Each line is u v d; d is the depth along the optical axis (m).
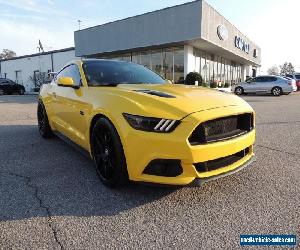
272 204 2.67
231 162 2.92
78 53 25.48
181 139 2.53
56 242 2.11
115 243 2.10
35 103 13.57
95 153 3.24
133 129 2.65
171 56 20.84
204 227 2.30
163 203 2.71
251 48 32.56
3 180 3.29
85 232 2.24
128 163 2.71
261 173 3.46
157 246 2.06
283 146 4.77
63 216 2.48
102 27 22.86
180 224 2.35
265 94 20.91
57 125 4.64
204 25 17.61
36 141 5.16
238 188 3.03
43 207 2.63
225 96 3.23
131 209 2.60
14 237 2.18
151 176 2.65
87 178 3.34
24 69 36.56
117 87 3.44
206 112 2.68
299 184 3.13
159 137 2.55
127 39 21.19
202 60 23.12
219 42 20.61
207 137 2.67
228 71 31.55
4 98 18.70
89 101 3.36
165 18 18.70
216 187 3.06
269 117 8.17
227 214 2.50
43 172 3.55
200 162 2.61
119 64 4.43
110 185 2.99
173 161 2.57
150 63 22.30
